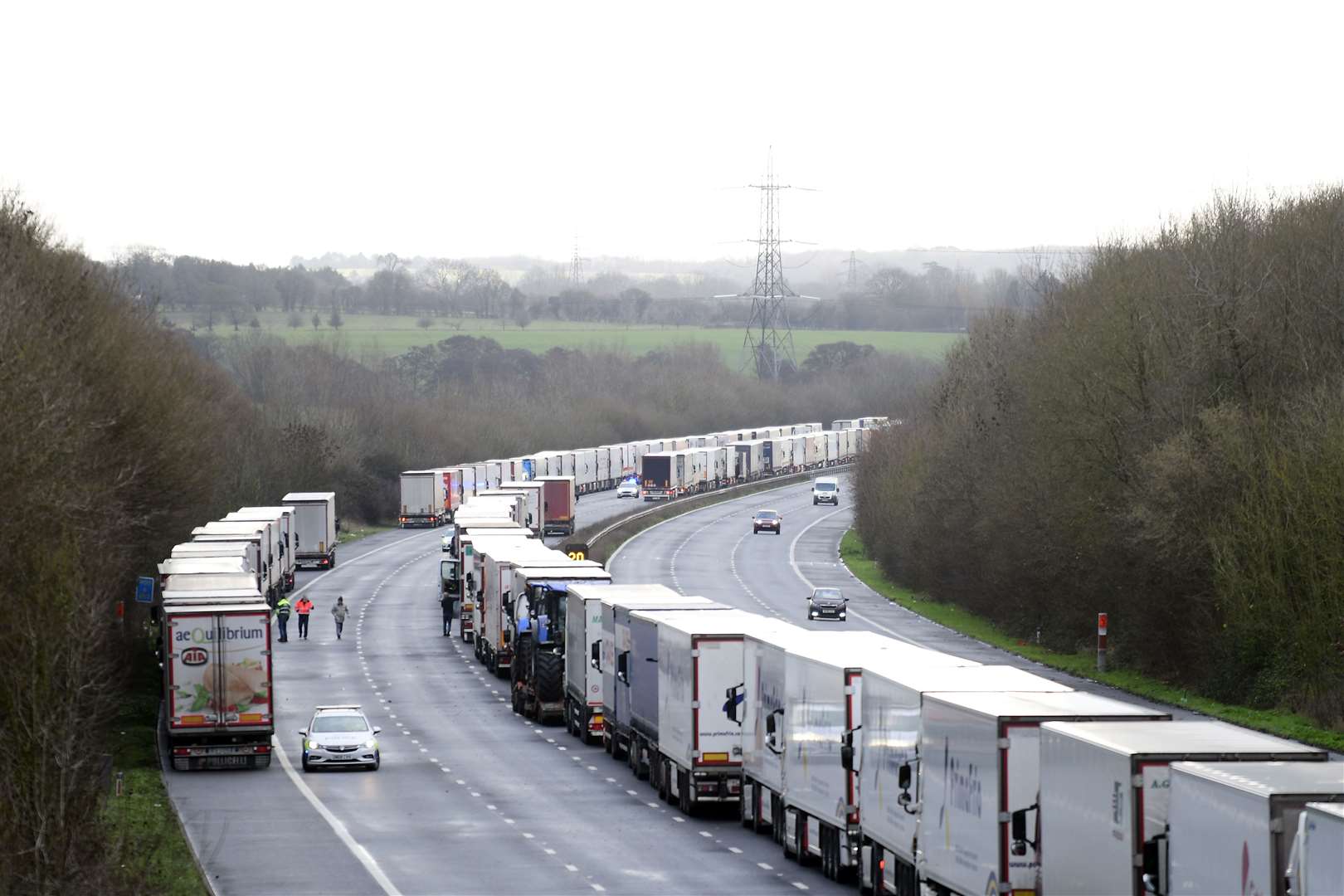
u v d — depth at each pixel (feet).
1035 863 142.72
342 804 278.67
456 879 214.48
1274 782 106.52
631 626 304.71
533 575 404.98
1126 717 142.72
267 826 256.93
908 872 172.86
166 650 314.76
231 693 315.99
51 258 402.11
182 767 316.81
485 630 497.05
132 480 356.79
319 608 646.74
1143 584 421.59
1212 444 395.14
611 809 272.31
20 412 254.47
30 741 166.61
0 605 179.42
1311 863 97.30
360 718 328.08
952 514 618.03
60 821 162.30
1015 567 524.52
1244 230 453.99
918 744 167.73
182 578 356.18
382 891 206.90
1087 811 128.16
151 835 225.15
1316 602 342.64
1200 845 111.14
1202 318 429.38
